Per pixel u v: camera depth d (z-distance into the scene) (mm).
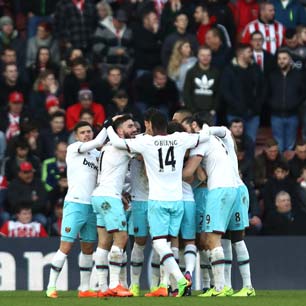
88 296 55219
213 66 79125
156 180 52688
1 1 87750
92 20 83812
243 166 71500
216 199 53219
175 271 52281
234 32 84062
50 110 77188
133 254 55625
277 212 70188
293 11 85188
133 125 53875
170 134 53281
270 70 80188
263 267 66750
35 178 71750
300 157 73875
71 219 54375
